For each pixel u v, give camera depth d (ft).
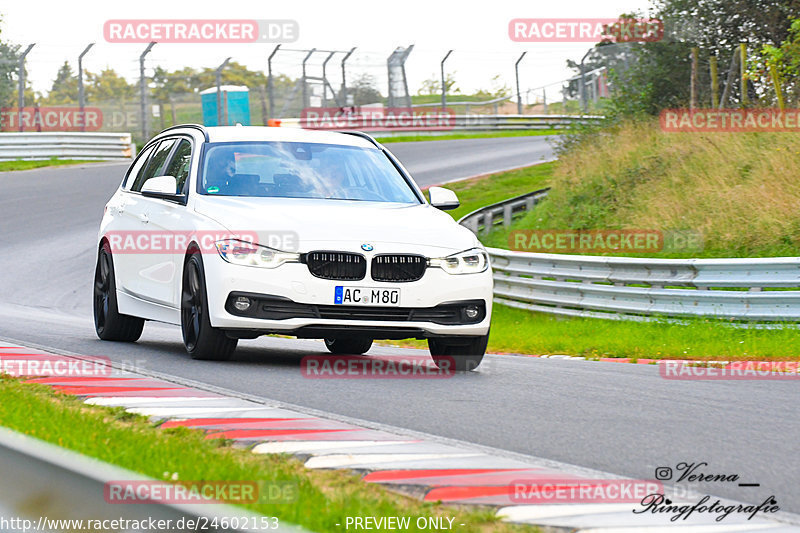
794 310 123.65
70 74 350.02
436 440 52.34
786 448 53.11
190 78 364.38
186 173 87.20
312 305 75.46
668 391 73.46
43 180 293.02
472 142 421.18
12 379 66.59
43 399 58.70
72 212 245.86
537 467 45.88
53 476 33.17
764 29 232.94
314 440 49.47
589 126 239.71
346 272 76.02
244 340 107.96
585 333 134.00
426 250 78.07
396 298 76.43
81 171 315.37
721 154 189.37
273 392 66.74
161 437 48.24
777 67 205.46
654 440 54.19
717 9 237.04
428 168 335.88
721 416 62.59
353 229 77.71
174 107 359.87
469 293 79.00
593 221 197.26
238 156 87.04
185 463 42.27
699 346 108.99
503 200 257.75
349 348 99.09
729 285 131.95
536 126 490.90
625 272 147.33
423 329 77.25
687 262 135.85
